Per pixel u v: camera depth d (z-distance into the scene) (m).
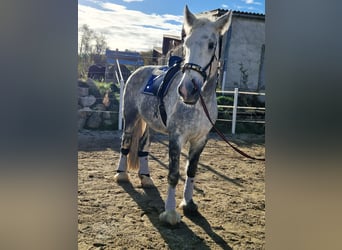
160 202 2.73
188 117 2.22
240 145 5.07
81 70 7.91
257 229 2.32
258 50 6.93
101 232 2.15
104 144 4.65
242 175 3.65
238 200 2.88
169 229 2.26
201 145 2.43
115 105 5.98
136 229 2.23
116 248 1.96
